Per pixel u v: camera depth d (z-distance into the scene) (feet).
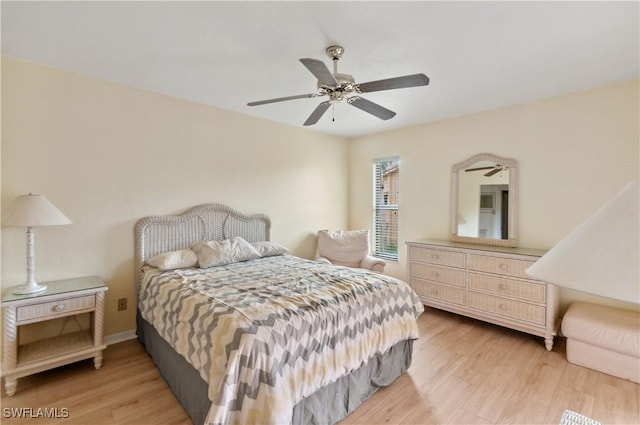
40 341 7.58
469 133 11.87
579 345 7.83
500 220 11.02
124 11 5.59
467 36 6.39
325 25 6.01
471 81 8.70
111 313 8.87
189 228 10.30
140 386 6.82
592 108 9.19
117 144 8.91
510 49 6.92
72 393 6.52
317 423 5.42
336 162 15.75
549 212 10.02
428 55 7.20
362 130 14.58
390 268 14.76
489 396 6.59
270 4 5.37
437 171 12.87
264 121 12.53
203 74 8.30
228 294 6.40
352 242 13.64
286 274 8.23
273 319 5.20
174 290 7.00
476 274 10.23
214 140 11.02
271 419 4.46
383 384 6.82
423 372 7.55
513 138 10.75
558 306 9.49
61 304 6.94
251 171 12.15
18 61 7.40
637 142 8.50
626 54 7.12
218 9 5.52
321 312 5.75
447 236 12.59
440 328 10.33
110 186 8.80
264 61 7.55
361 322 6.38
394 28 6.10
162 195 9.81
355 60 7.43
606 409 6.14
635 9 5.43
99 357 7.52
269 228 12.60
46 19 5.82
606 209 2.26
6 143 7.29
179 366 6.22
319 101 10.43
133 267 9.27
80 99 8.27
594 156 9.17
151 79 8.65
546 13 5.59
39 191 7.71
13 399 6.28
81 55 7.28
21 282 7.51
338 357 5.74
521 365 7.88
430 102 10.47
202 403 5.25
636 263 1.90
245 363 4.56
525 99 10.19
